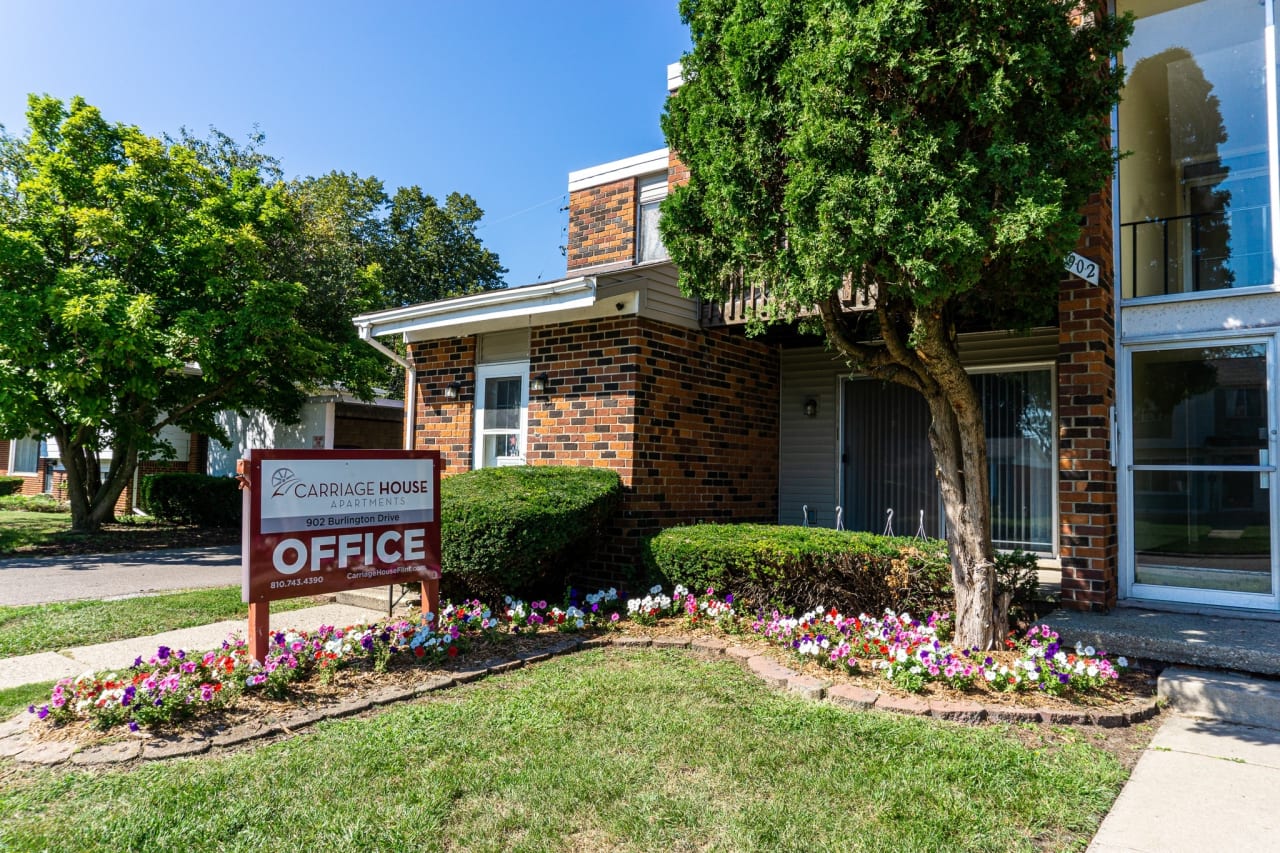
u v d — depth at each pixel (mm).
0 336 10742
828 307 5094
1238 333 5816
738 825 2885
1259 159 6430
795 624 5492
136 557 11102
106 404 12242
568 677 4805
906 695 4371
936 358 4633
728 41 4703
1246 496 5805
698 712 4129
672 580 6492
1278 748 3781
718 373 8328
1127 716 4141
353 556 5297
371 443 16859
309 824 2883
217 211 13180
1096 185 4258
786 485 9336
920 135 3961
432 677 4738
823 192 4066
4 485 20109
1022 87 4016
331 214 22875
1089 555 5707
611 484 6816
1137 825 2951
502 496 6266
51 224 12297
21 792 3174
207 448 18547
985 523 4941
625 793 3162
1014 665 4414
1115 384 6297
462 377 8852
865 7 4016
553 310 7121
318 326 17625
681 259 5352
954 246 3771
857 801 3102
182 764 3486
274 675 4367
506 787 3207
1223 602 5828
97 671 4828
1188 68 6766
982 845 2760
